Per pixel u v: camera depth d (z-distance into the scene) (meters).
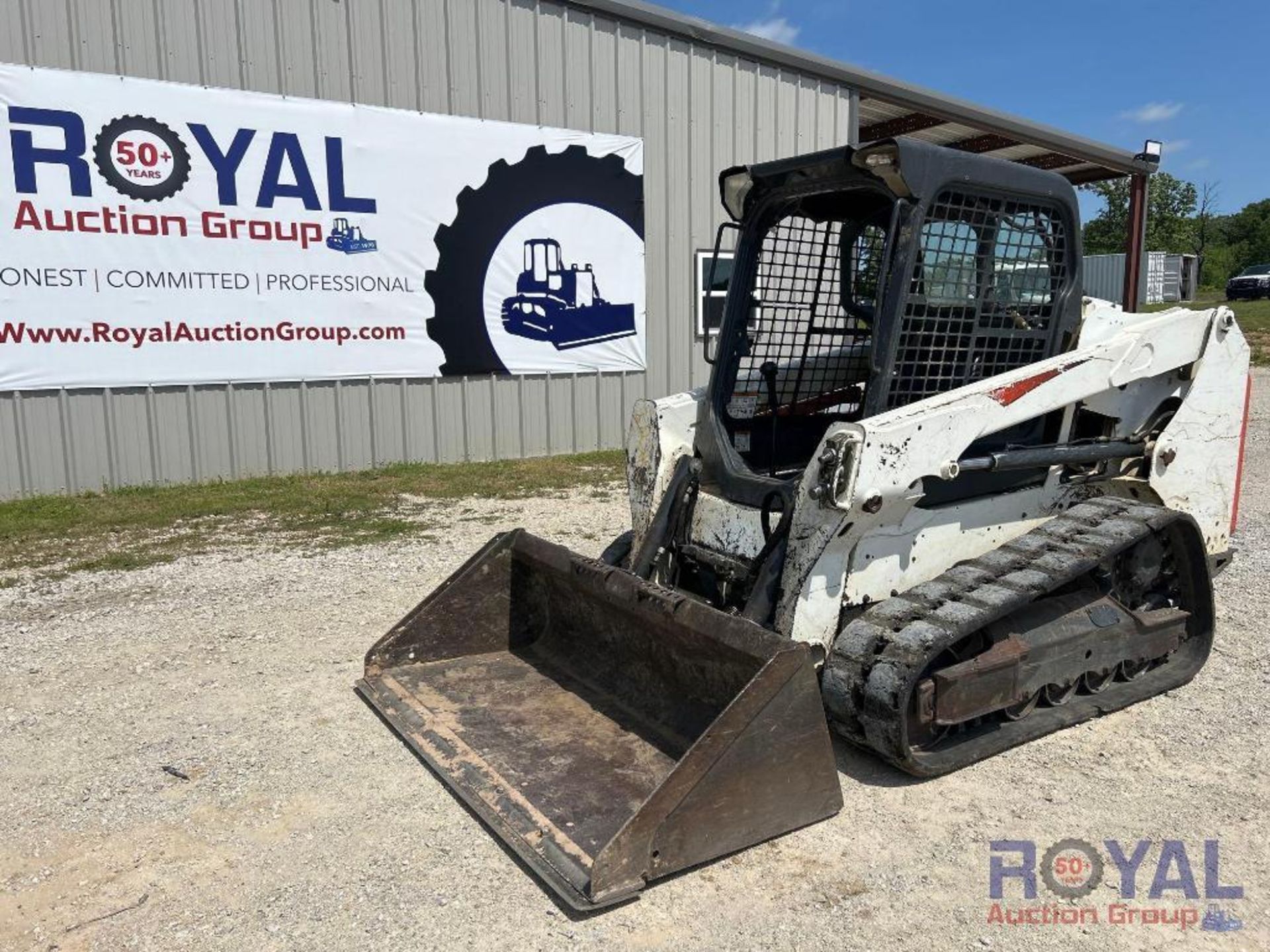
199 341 8.70
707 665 3.50
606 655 4.05
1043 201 4.02
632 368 11.10
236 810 3.40
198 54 8.43
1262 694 4.30
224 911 2.85
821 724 3.16
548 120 10.17
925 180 3.62
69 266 8.09
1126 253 17.27
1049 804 3.41
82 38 7.98
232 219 8.71
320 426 9.39
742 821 3.04
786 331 4.46
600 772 3.39
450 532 7.28
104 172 8.15
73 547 6.80
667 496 4.24
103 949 2.69
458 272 9.88
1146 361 4.30
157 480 8.68
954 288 3.86
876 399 3.71
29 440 8.15
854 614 3.75
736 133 11.45
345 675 4.57
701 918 2.80
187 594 5.78
